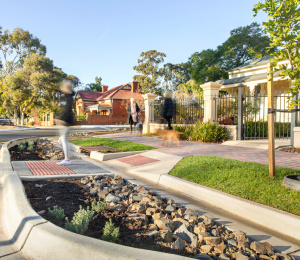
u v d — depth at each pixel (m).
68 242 2.18
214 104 10.63
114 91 43.94
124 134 14.05
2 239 2.67
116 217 3.19
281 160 5.97
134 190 4.48
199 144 9.32
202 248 2.52
